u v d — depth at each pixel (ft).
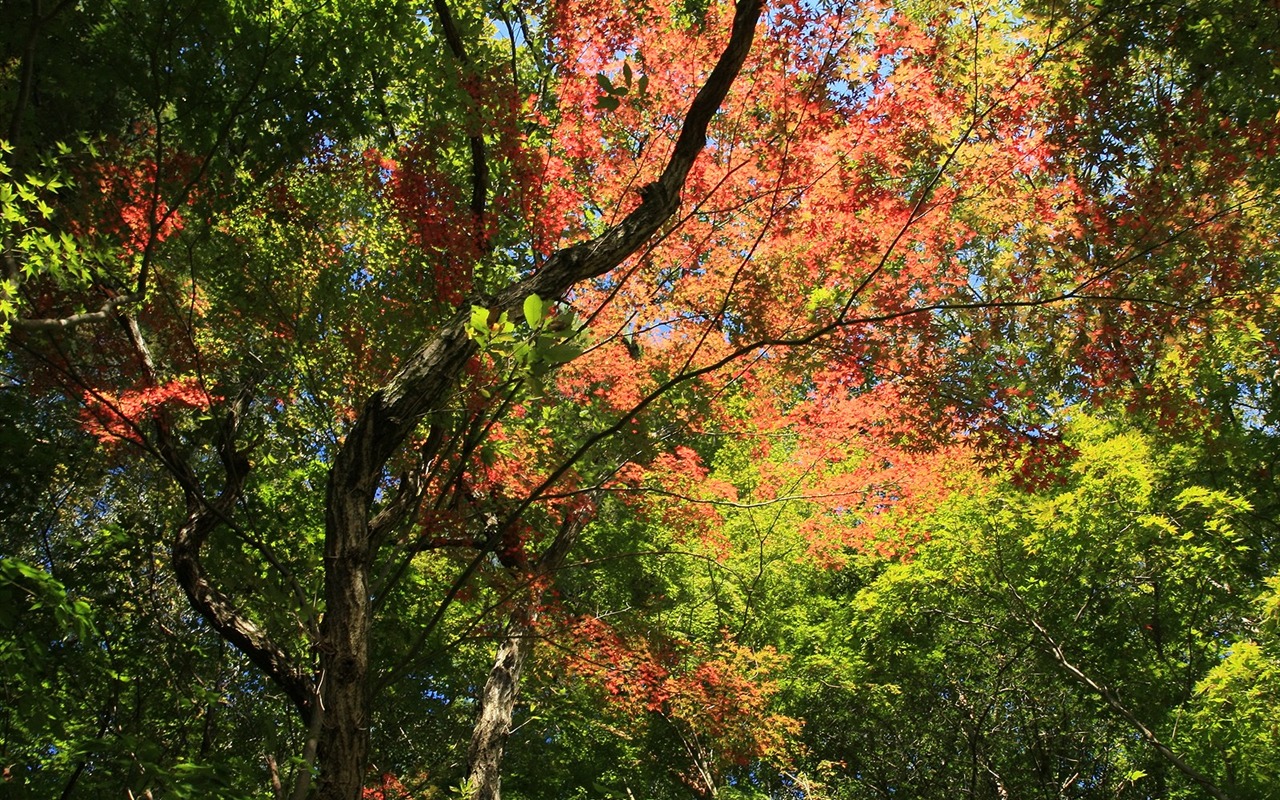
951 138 20.06
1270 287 21.15
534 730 47.03
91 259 16.83
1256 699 30.04
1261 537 38.11
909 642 45.19
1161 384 20.81
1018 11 21.83
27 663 16.62
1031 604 42.42
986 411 19.44
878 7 18.97
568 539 31.60
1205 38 20.94
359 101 23.04
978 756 46.91
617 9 20.76
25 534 26.55
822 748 48.24
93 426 19.21
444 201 19.21
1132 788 44.88
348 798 13.35
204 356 22.22
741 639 42.80
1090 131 20.54
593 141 21.36
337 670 13.87
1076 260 20.21
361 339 20.20
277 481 28.78
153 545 27.40
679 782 45.80
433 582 33.91
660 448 25.53
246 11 21.50
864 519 30.48
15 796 17.28
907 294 20.49
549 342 10.12
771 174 20.24
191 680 26.45
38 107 20.97
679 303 23.27
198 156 20.76
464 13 23.02
